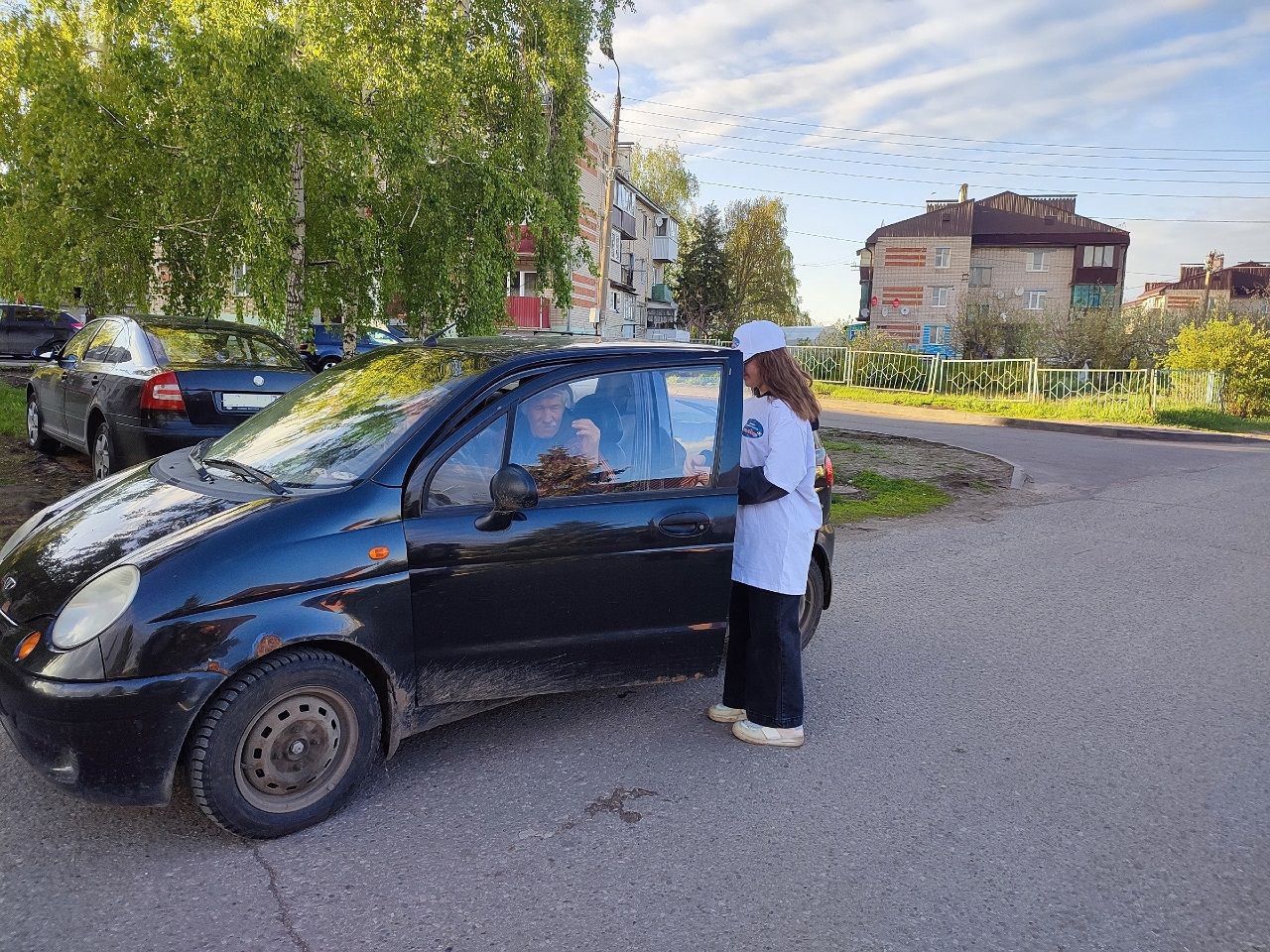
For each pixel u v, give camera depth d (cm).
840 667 487
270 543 292
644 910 267
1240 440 2131
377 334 1961
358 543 305
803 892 280
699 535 365
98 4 1109
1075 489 1178
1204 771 376
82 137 1007
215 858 286
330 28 1142
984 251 5953
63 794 320
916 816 330
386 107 1179
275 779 296
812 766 369
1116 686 471
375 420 346
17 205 1083
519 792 336
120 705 267
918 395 2744
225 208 1042
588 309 3844
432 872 283
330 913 260
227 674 277
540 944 249
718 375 374
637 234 4709
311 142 1043
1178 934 266
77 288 1098
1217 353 2770
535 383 347
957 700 446
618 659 363
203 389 670
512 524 333
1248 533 898
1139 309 3325
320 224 1228
